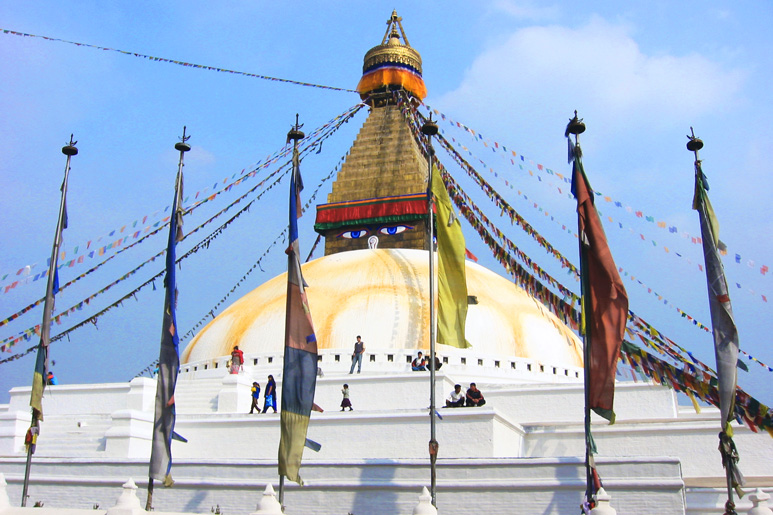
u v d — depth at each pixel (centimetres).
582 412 2925
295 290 2125
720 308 2005
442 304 2417
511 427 2612
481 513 2161
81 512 1673
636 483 2061
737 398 2084
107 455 2697
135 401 3031
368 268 3741
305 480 2311
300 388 2064
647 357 2178
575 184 2081
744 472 2525
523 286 2786
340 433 2619
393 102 4706
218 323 3731
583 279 2023
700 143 2116
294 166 2236
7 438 2883
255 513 1656
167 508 2383
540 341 3494
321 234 4431
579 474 2119
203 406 3127
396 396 2997
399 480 2245
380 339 3350
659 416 2909
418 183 4253
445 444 2489
